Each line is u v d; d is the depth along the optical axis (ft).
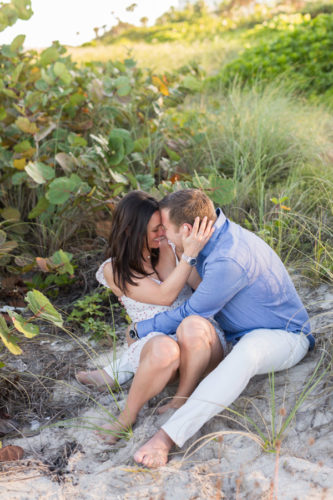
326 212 13.61
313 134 17.13
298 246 12.78
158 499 7.17
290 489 6.98
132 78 18.12
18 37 15.25
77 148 13.87
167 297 8.87
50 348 11.23
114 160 12.85
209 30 54.60
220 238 8.48
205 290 8.39
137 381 8.30
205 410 7.90
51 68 14.92
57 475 7.86
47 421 9.25
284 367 8.79
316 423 8.12
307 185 15.05
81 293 13.19
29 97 13.98
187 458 7.93
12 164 13.70
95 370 10.25
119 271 9.00
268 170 15.96
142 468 7.73
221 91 23.62
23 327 8.24
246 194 14.44
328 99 21.50
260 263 8.52
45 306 8.34
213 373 8.12
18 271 13.07
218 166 16.03
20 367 10.58
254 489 7.09
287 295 8.89
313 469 7.23
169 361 8.13
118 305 12.49
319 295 11.16
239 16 57.57
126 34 60.18
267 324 8.81
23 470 7.96
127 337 9.86
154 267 9.32
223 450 7.97
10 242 12.07
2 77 15.42
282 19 40.19
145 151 16.61
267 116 17.53
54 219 14.23
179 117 18.53
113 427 8.60
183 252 8.89
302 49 24.56
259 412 8.28
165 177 15.58
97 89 15.42
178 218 8.45
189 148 17.13
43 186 14.53
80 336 11.62
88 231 14.98
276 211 13.03
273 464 7.51
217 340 8.63
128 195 8.86
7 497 7.36
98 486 7.52
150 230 8.75
